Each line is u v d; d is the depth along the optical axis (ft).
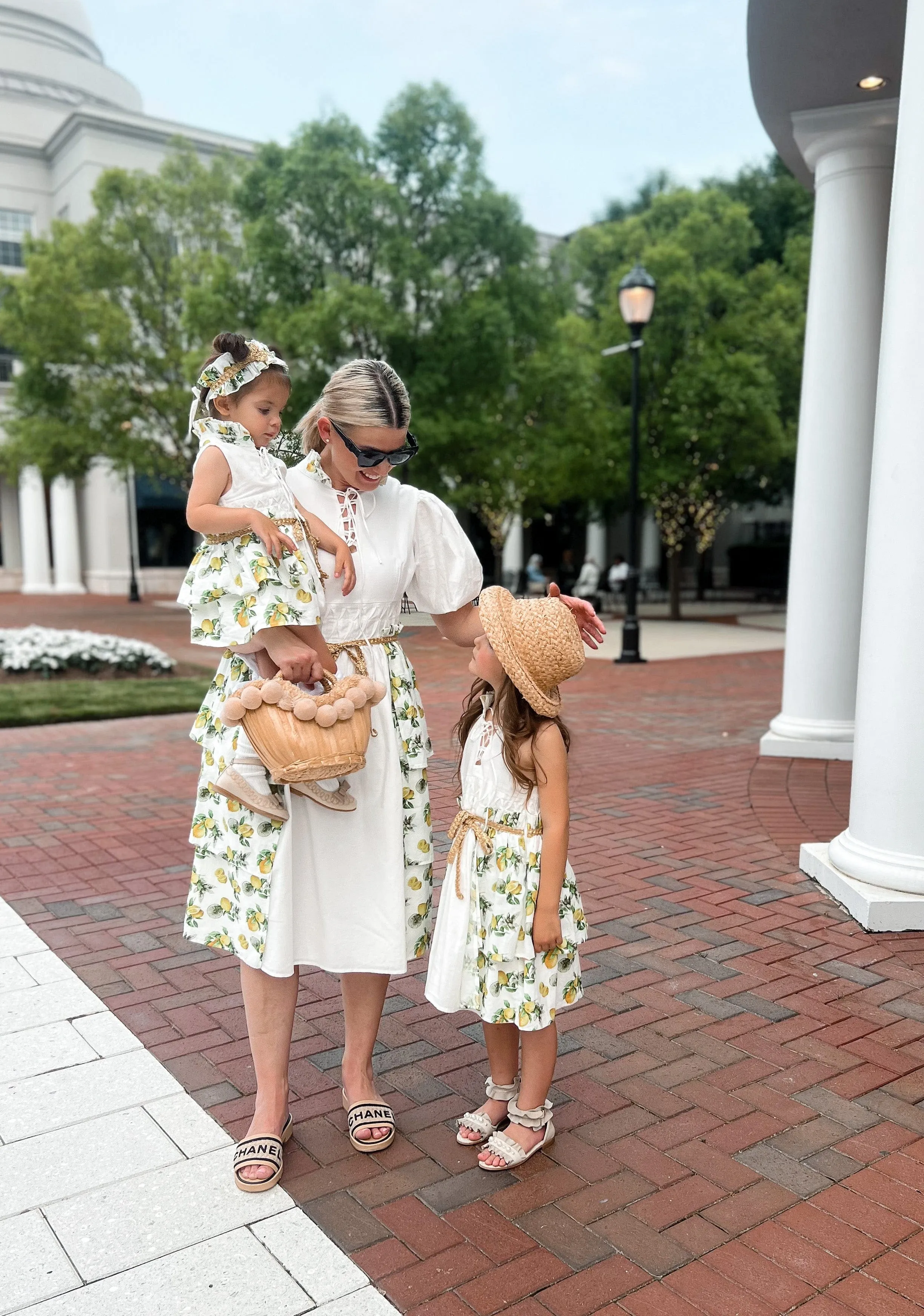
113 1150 8.20
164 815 18.72
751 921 13.28
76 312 60.64
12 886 14.75
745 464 65.31
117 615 71.61
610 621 70.33
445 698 28.43
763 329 63.31
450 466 57.00
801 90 18.76
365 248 55.62
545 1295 6.57
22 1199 7.56
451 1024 10.56
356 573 7.86
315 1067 9.64
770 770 21.83
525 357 61.87
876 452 13.21
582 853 16.20
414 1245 7.06
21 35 116.78
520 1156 7.93
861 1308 6.48
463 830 8.07
